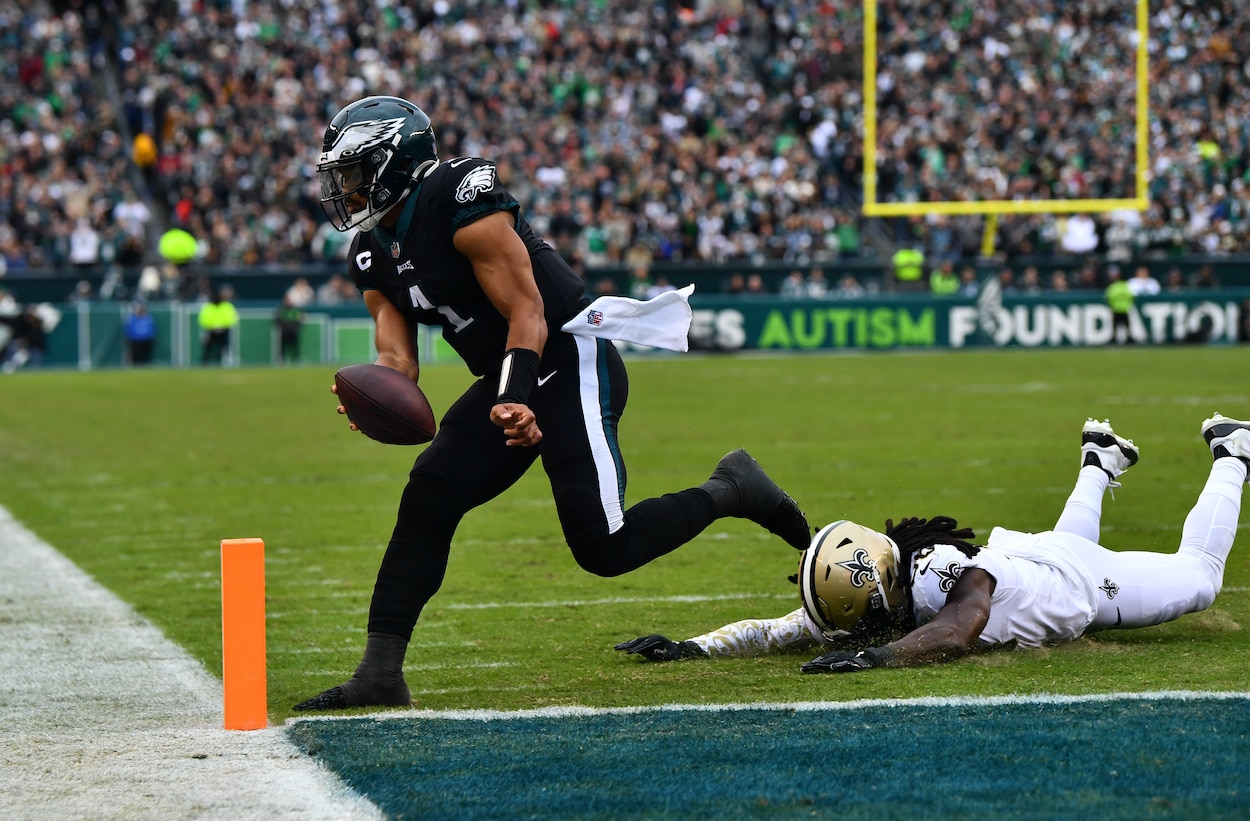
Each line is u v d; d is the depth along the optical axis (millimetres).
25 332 95438
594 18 124250
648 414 57125
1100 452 18766
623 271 101688
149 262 103438
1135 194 87438
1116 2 87625
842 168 113875
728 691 16375
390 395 16016
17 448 50344
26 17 112625
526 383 15297
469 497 16422
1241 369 76938
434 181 15906
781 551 27453
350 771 13484
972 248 105375
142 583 25734
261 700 15328
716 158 112312
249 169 105562
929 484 36125
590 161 111125
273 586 25156
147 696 17297
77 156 104688
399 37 116688
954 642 17062
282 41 114375
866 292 103562
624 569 16516
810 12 125562
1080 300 100438
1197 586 18250
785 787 12516
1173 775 12492
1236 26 102375
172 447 50156
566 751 13898
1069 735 13812
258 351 98812
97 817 12406
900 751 13461
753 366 86875
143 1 116500
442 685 17406
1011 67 91500
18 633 21344
